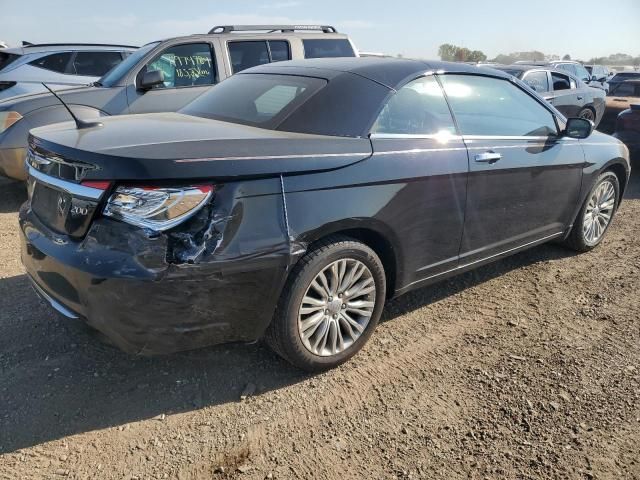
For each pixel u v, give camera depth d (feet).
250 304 8.71
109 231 8.01
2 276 13.69
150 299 7.86
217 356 10.55
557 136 14.06
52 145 8.89
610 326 11.95
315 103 10.28
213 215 8.09
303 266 9.16
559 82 35.58
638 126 26.14
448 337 11.51
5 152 19.62
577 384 9.83
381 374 10.18
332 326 10.00
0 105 20.18
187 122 10.52
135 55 22.52
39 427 8.57
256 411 9.10
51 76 27.20
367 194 9.73
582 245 16.03
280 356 10.39
